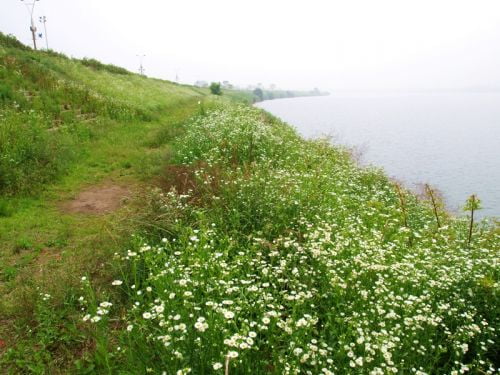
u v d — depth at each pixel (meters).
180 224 5.41
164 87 37.00
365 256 4.75
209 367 3.05
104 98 18.53
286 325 3.40
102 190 8.91
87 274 4.62
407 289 4.52
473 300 4.45
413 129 65.69
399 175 25.80
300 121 63.72
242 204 6.31
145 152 12.40
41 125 11.16
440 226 7.35
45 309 4.07
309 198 6.75
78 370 3.52
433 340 4.00
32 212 7.18
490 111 135.00
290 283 4.34
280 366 3.06
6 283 4.88
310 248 4.81
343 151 15.23
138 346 3.39
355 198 8.52
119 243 5.28
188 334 3.18
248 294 3.95
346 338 3.53
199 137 11.33
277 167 9.53
